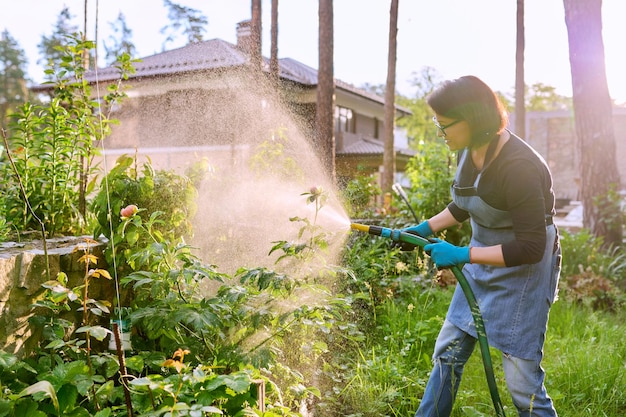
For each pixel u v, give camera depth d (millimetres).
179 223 2889
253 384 2031
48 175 3062
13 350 2156
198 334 2508
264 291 2678
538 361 2252
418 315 4070
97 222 2941
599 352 3576
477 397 3014
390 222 5898
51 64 3131
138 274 2420
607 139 7020
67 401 1885
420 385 3043
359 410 2811
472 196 2250
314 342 2939
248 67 7500
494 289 2277
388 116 12344
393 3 11969
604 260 6230
